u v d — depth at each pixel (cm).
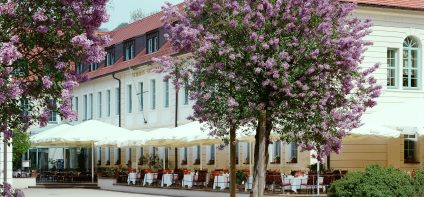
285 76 1678
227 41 1736
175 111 4359
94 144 4438
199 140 3450
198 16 1789
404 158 3512
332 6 1777
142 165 4741
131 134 3991
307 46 1716
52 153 6141
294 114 1773
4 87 1288
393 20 3566
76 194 3806
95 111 5594
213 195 3278
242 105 1748
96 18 1395
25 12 1360
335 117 1781
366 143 3428
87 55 1407
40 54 1400
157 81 4631
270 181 3047
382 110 3166
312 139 1834
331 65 1741
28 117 1430
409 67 3619
